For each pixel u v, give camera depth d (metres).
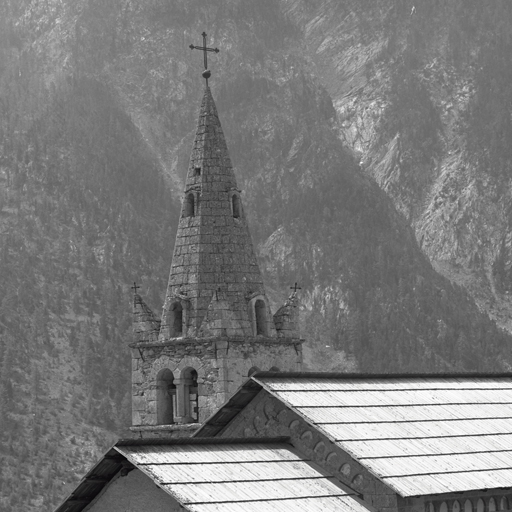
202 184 186.25
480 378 164.62
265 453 135.88
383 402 146.88
